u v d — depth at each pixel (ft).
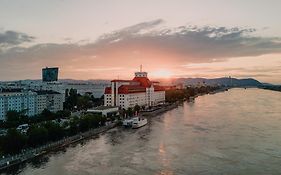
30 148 601.21
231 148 635.25
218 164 528.22
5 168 500.74
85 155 587.27
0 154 534.78
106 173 485.97
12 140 561.43
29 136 614.34
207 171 492.54
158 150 625.41
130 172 490.90
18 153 563.48
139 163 537.24
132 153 603.26
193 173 484.33
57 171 492.54
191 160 553.23
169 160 554.05
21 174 475.72
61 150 624.59
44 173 481.87
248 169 500.74
